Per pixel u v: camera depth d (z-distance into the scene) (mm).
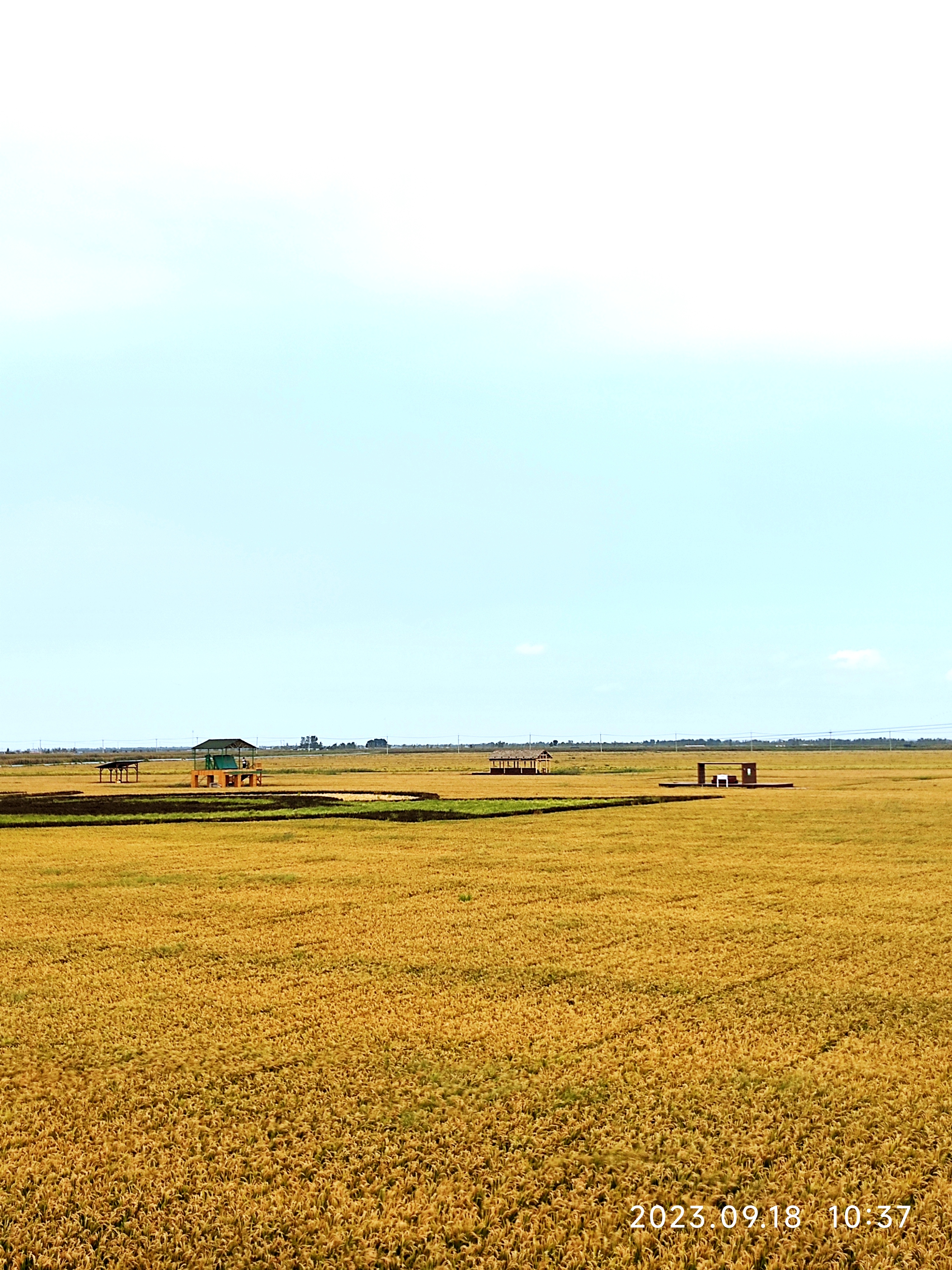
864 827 47062
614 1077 14312
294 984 19219
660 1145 12250
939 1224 10492
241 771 104188
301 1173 11609
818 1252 10000
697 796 69438
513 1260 9930
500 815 55125
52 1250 10086
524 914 25859
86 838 44375
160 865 35062
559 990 18734
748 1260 9922
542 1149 12117
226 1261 9977
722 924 24453
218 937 23281
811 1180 11320
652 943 22438
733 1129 12609
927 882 30703
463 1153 12008
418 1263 9938
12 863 35875
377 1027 16562
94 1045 15805
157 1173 11617
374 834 45406
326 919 25359
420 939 22938
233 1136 12500
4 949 22125
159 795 79250
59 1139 12500
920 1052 15297
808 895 28469
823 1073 14430
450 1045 15703
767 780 92188
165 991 18766
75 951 21922
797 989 18656
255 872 33125
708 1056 15156
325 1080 14320
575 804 62656
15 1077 14500
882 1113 13055
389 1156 11961
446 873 32781
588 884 30547
